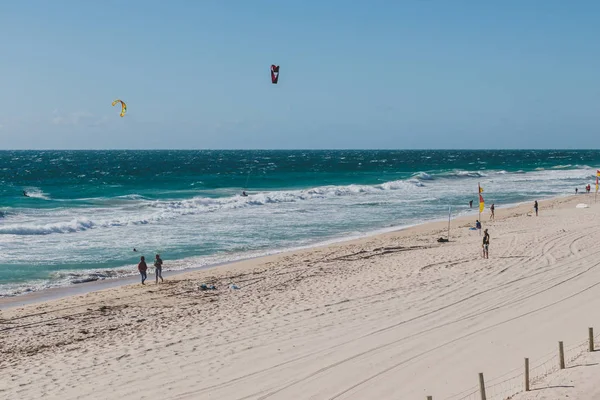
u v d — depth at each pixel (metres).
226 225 39.78
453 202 54.25
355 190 64.31
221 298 20.89
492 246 29.03
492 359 13.53
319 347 14.92
